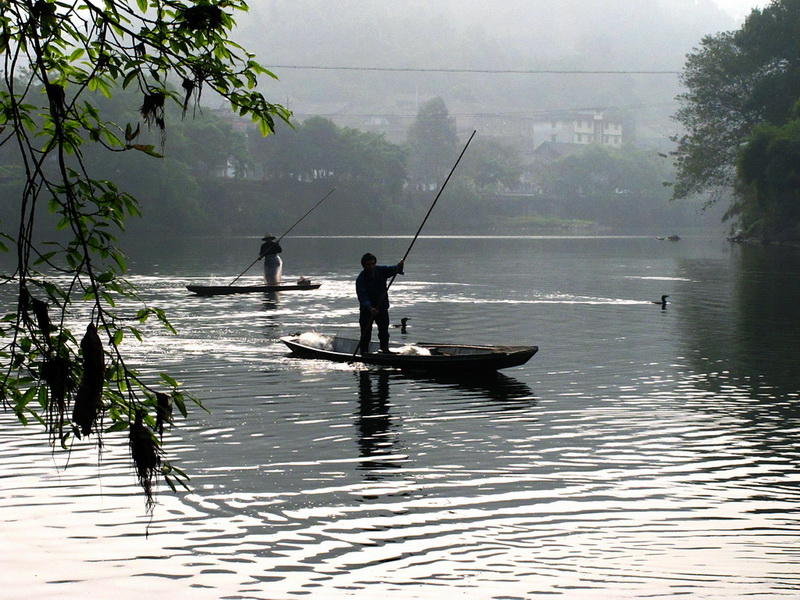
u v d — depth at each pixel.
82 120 4.72
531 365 17.38
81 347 4.43
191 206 116.88
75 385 4.70
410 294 33.59
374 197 151.25
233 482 9.54
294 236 121.62
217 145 132.12
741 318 25.61
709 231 154.62
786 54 80.19
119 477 9.59
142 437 4.67
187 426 12.05
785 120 78.25
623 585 6.98
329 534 8.04
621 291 34.91
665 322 24.66
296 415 12.78
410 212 162.25
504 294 33.59
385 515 8.55
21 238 4.62
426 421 12.45
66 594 6.79
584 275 44.19
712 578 7.14
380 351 17.44
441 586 6.96
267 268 34.38
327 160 147.00
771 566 7.38
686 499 9.06
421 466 10.21
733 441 11.39
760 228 88.19
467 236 125.56
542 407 13.42
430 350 17.72
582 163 198.12
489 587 6.95
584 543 7.87
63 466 9.97
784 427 12.14
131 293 5.08
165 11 4.68
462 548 7.73
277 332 21.91
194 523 8.29
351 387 14.90
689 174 86.12
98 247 4.92
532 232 151.12
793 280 40.44
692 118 87.00
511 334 22.17
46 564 7.33
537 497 9.11
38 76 4.43
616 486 9.48
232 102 4.91
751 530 8.18
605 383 15.38
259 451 10.80
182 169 114.44
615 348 19.69
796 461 10.44
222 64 4.79
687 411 13.14
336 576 7.14
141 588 6.90
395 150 155.00
